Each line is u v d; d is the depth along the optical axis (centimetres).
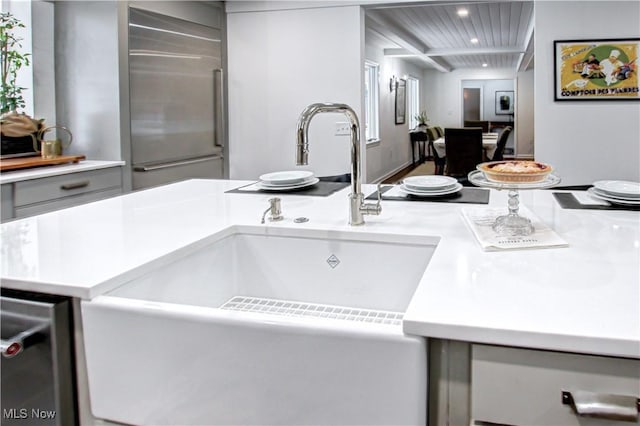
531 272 99
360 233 134
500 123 1449
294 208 167
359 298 137
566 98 384
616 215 148
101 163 332
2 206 261
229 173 469
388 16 612
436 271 101
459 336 75
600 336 70
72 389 97
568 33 379
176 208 170
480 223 136
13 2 335
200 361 87
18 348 91
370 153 777
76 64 349
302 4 433
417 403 77
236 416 86
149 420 92
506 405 76
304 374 81
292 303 142
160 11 370
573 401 72
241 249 147
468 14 605
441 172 897
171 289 119
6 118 309
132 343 91
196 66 413
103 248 121
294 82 443
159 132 376
